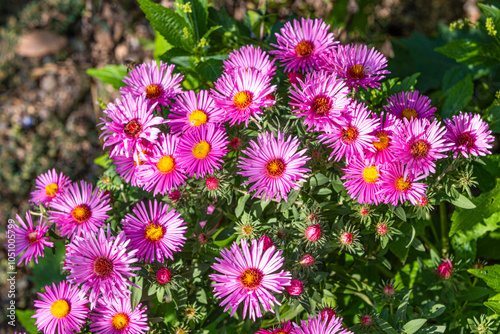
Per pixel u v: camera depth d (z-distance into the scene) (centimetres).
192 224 58
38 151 87
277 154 54
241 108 55
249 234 54
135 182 56
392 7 86
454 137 55
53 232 57
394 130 54
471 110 67
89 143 88
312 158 55
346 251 58
